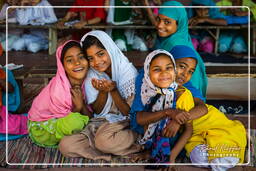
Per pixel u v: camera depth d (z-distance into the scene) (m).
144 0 5.30
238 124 2.50
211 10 5.26
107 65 2.57
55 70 3.42
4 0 5.43
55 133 2.54
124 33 5.53
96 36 2.49
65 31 5.71
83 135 2.49
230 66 3.71
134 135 2.50
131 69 2.62
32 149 2.61
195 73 3.01
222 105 3.52
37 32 5.56
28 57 5.16
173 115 2.24
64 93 2.57
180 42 3.25
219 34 5.46
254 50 5.26
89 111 2.73
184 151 2.47
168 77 2.27
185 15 3.32
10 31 5.55
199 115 2.35
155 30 5.47
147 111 2.38
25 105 3.57
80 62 2.51
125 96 2.61
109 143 2.38
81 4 5.36
